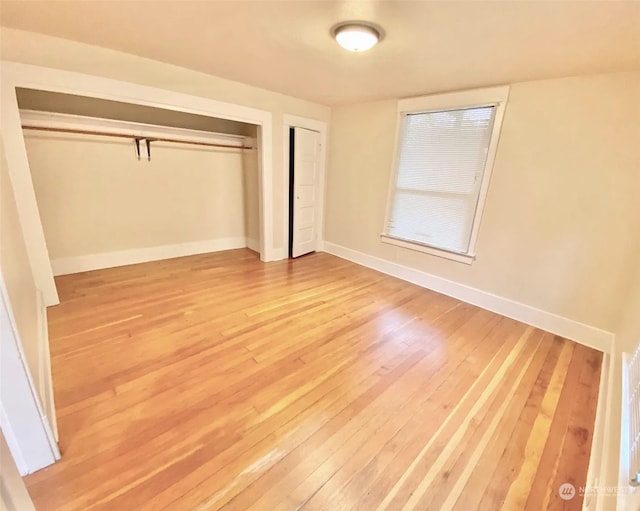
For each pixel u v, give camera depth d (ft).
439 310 10.01
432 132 10.86
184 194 13.76
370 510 4.00
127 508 3.87
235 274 12.37
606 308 7.98
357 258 14.62
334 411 5.61
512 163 9.14
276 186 13.52
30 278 7.53
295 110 13.09
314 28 6.25
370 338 8.12
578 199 8.13
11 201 6.85
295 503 4.04
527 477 4.54
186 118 13.19
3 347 3.63
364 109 13.01
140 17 6.21
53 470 4.27
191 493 4.09
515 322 9.45
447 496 4.23
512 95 8.82
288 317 9.02
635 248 7.42
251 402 5.71
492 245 9.93
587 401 6.14
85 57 8.11
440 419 5.55
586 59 6.71
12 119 7.51
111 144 11.39
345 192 14.62
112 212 11.94
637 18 4.92
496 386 6.49
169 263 13.25
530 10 5.01
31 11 6.11
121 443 4.74
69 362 6.55
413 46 6.78
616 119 7.37
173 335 7.76
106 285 10.55
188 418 5.28
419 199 11.67
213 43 7.43
